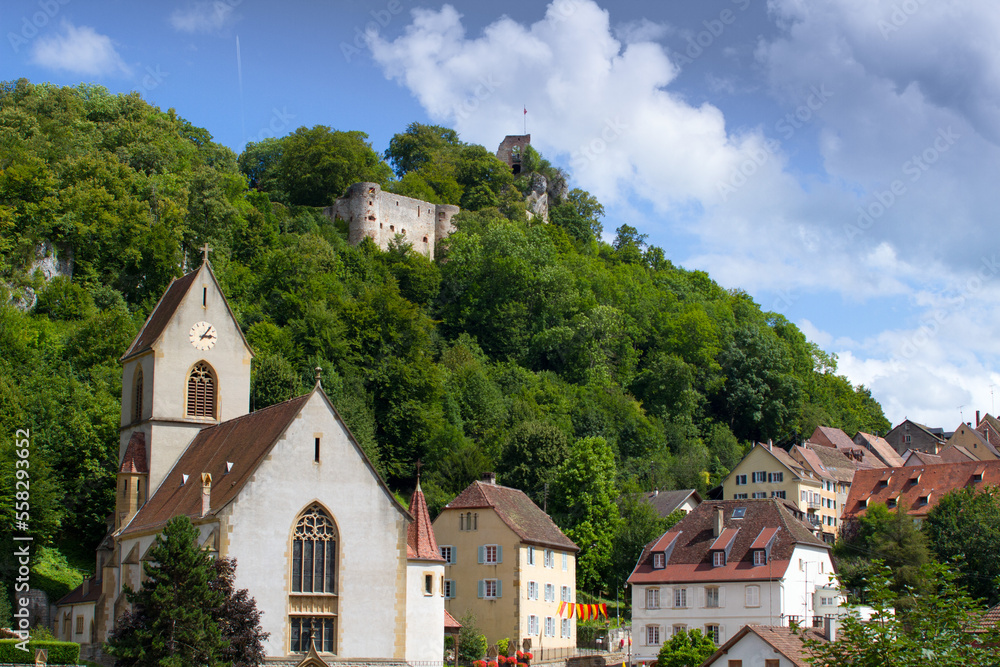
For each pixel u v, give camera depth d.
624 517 110.69
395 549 65.00
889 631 38.47
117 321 106.69
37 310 113.81
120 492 72.12
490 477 98.56
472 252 165.25
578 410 142.00
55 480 83.00
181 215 134.50
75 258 122.62
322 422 64.25
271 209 163.88
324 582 63.00
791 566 85.56
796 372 192.75
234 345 76.00
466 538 90.62
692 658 71.00
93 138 148.12
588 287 173.00
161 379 73.31
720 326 186.75
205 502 62.00
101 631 67.69
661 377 159.50
